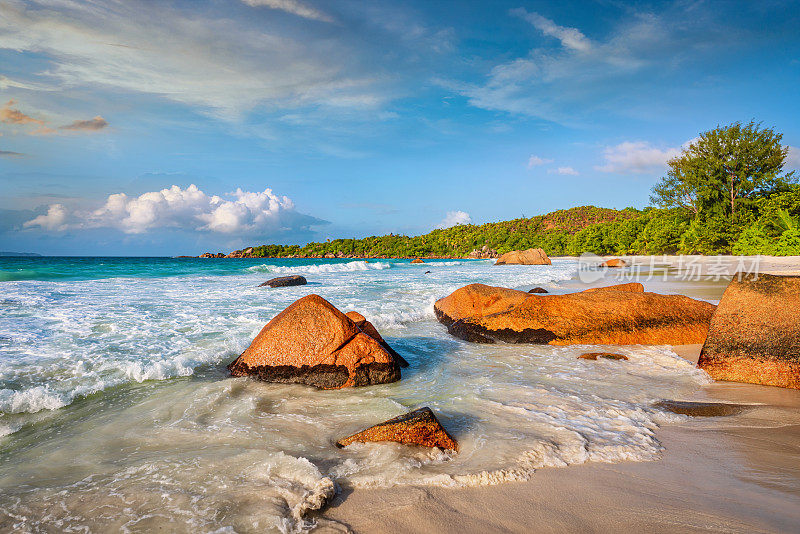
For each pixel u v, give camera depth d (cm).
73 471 325
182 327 833
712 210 5141
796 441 376
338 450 360
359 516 266
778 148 4903
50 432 398
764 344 560
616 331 806
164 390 511
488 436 384
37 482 308
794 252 3394
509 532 248
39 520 260
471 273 2791
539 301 861
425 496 288
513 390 526
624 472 320
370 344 571
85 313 950
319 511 271
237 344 712
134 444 373
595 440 376
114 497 286
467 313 941
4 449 364
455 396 507
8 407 438
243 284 1795
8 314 914
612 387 539
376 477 310
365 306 1166
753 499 279
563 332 808
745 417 436
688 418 434
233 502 279
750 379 557
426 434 365
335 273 2802
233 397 496
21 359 590
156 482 305
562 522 257
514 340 812
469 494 290
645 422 421
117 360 601
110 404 466
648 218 6750
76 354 623
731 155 5103
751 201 4797
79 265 3403
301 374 550
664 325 814
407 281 2052
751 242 3941
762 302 580
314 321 573
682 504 274
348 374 552
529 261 4566
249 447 365
